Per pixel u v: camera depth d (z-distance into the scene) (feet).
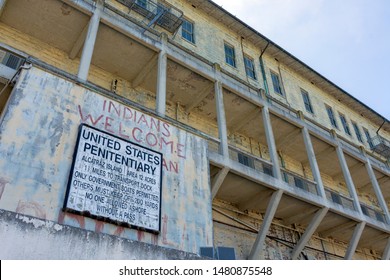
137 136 33.50
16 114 26.96
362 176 68.74
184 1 61.52
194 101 51.01
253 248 43.62
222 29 65.41
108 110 32.94
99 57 44.52
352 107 87.71
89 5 39.45
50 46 43.52
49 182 25.79
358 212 53.47
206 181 36.52
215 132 54.24
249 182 43.34
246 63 65.67
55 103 29.73
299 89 74.08
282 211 50.90
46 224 19.61
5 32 40.60
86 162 28.35
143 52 43.73
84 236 20.63
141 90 48.80
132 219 28.53
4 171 24.16
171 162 34.71
